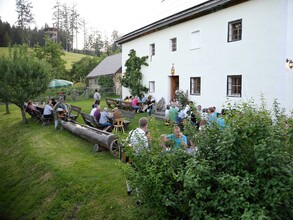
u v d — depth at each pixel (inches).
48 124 605.9
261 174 137.1
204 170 142.3
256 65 469.7
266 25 449.4
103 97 1262.3
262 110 163.0
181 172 146.3
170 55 697.0
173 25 677.3
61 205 261.3
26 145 469.4
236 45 505.4
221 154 152.6
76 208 250.2
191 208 144.6
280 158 135.2
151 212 201.3
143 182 160.4
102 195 248.4
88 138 397.7
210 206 141.3
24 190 320.2
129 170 174.7
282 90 430.3
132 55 863.7
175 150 169.2
